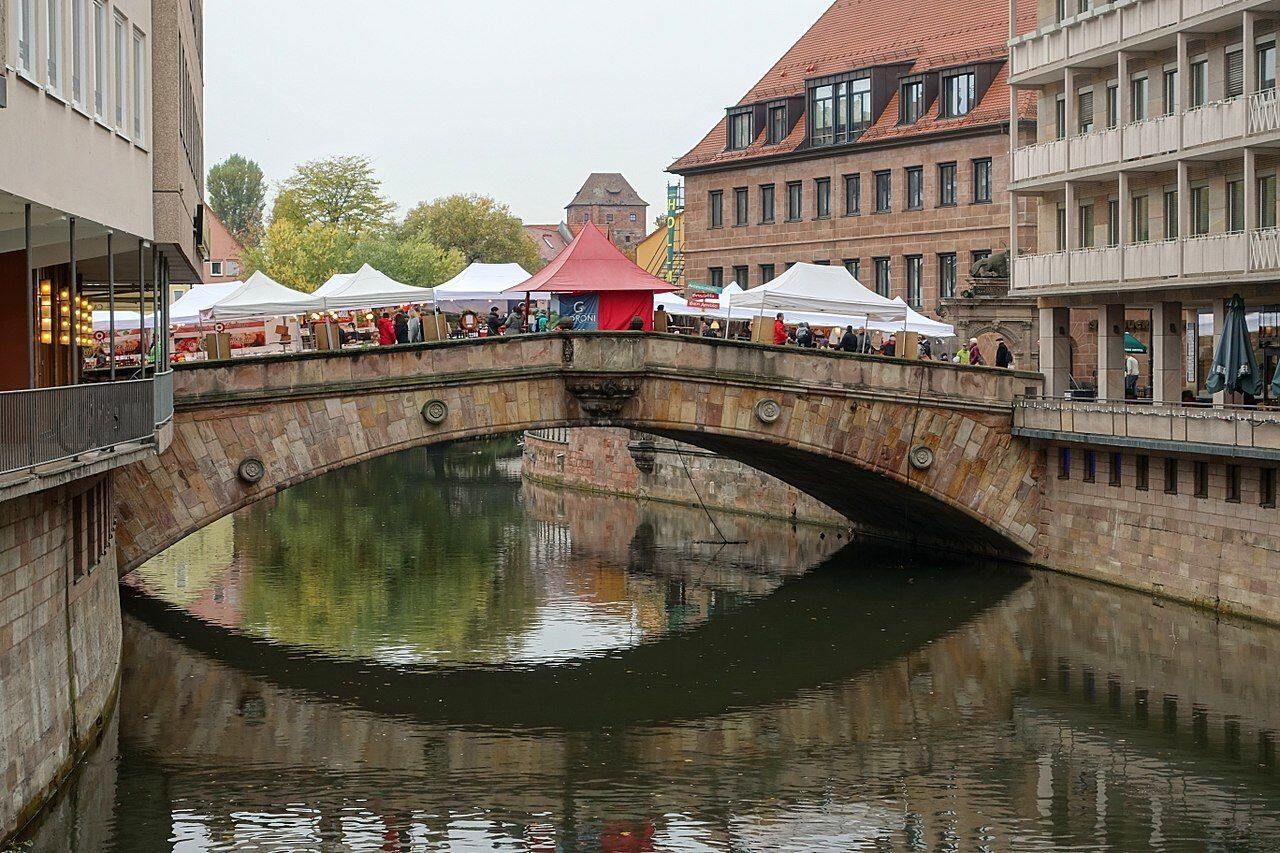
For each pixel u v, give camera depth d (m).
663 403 45.12
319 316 56.50
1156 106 48.50
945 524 51.56
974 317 63.19
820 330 57.25
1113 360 51.41
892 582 47.81
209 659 38.22
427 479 85.75
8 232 27.19
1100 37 49.47
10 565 22.86
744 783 28.91
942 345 62.81
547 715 33.56
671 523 63.44
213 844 25.28
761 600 45.50
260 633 41.25
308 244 114.44
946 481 47.75
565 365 44.06
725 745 31.34
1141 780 28.58
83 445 23.62
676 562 52.78
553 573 50.69
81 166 24.83
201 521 40.78
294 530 62.00
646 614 43.75
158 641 40.06
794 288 51.25
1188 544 41.66
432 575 50.34
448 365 43.03
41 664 25.08
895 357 46.88
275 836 25.73
